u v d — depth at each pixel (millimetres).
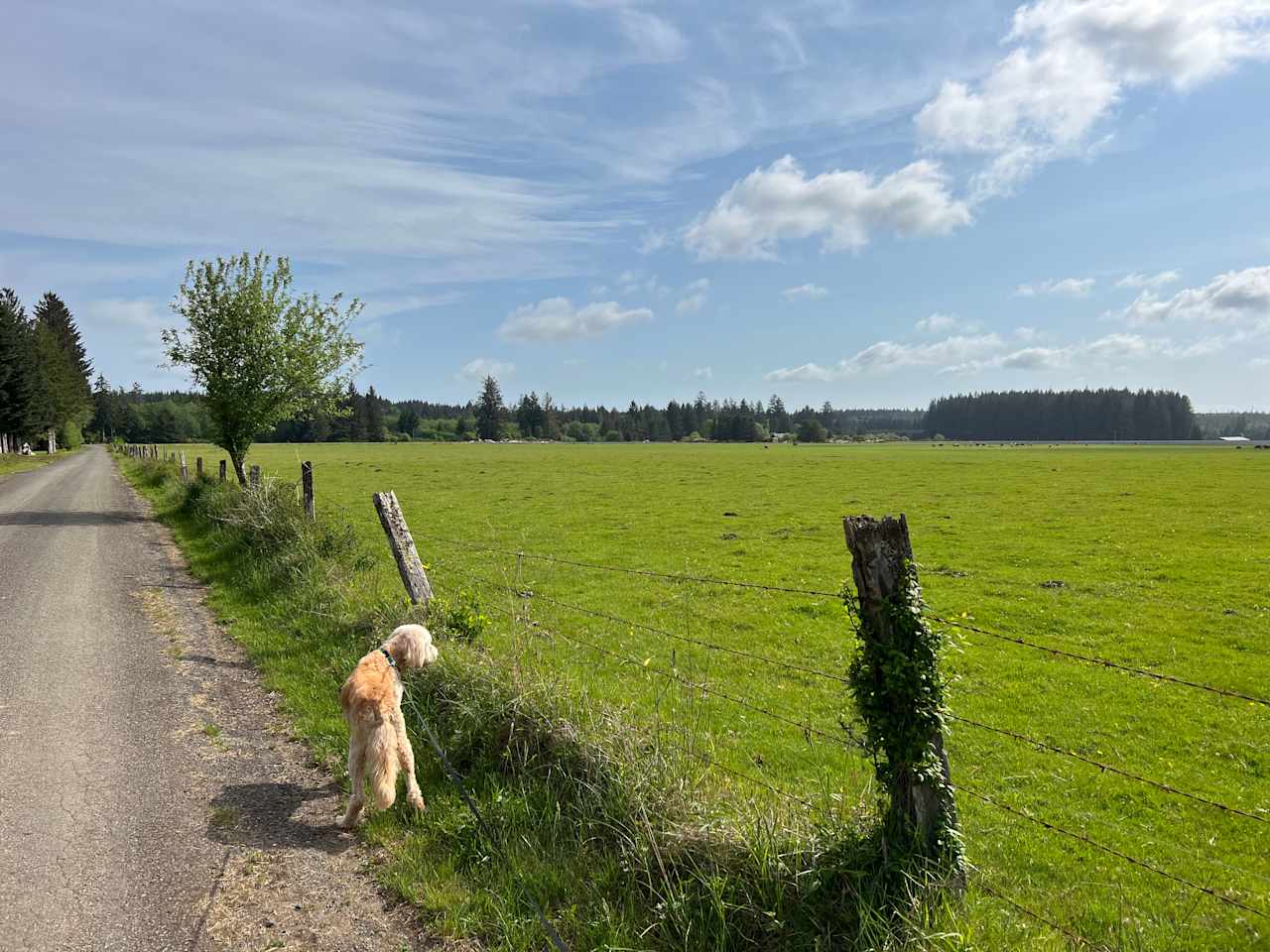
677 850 4934
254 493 17672
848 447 158875
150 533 22609
